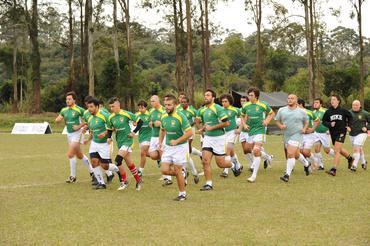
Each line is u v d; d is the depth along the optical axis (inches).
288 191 402.6
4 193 395.5
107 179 457.1
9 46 2472.9
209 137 416.5
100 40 1993.1
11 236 263.0
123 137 414.9
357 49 3457.2
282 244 247.4
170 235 265.4
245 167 567.8
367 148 809.5
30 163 610.5
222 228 280.2
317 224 287.7
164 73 2859.3
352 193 391.2
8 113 1947.6
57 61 3280.0
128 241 253.9
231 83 2704.2
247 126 474.3
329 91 1982.0
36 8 1785.2
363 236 261.1
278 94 1651.1
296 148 458.3
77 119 456.8
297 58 2965.1
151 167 570.9
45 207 339.0
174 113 364.8
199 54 3048.7
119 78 1755.7
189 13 1616.6
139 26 1877.5
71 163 456.8
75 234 267.6
